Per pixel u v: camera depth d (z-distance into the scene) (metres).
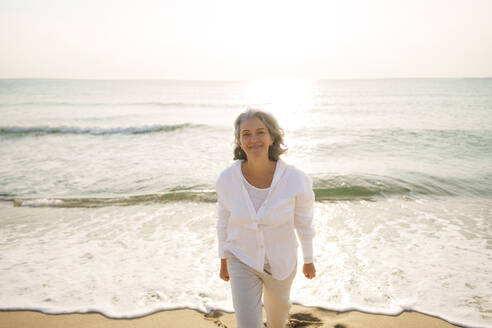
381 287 3.22
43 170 8.71
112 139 13.89
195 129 16.42
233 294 1.77
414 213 5.43
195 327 2.61
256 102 40.59
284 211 1.71
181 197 6.28
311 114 25.22
